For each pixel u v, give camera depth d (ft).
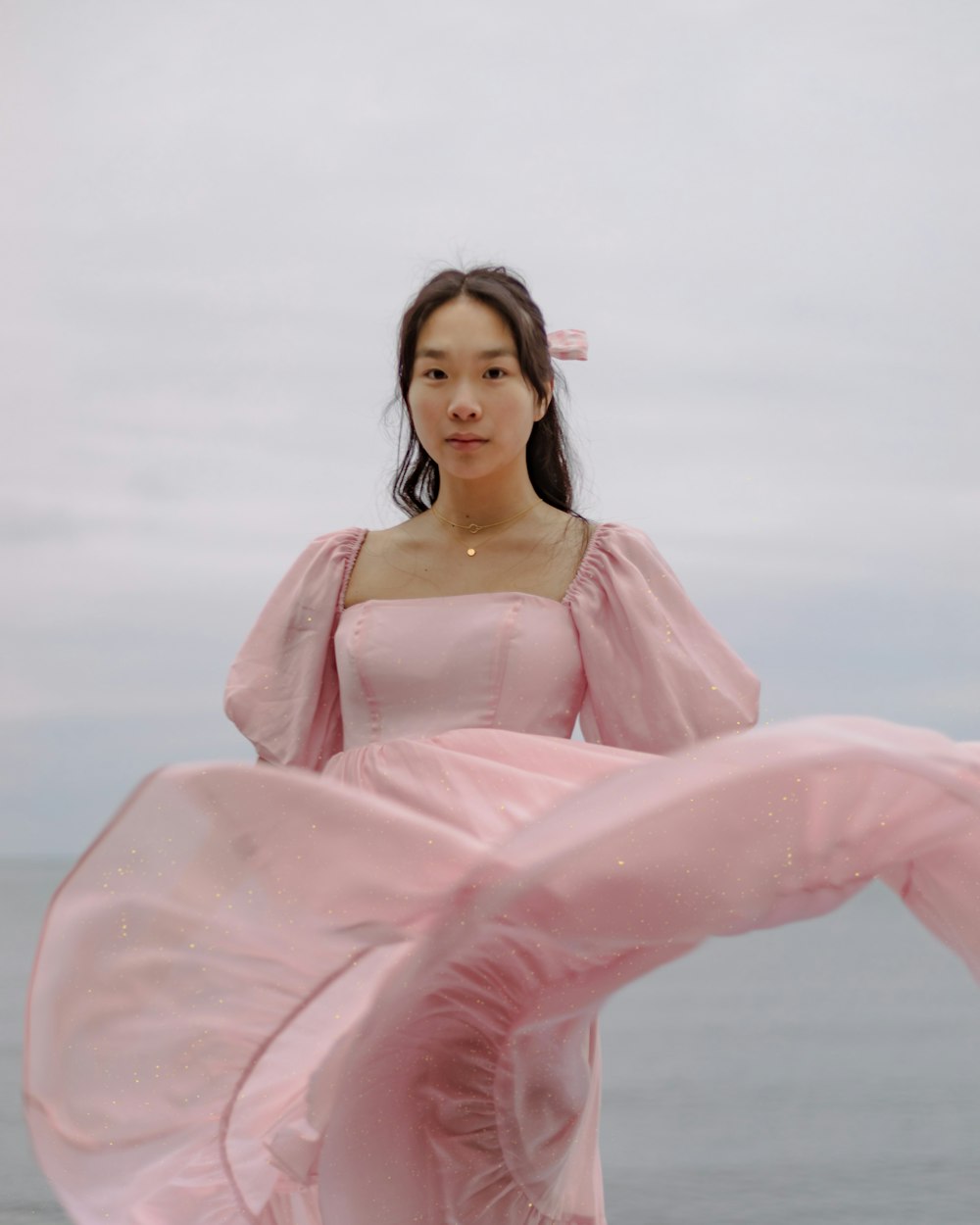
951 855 7.06
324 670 9.36
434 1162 6.91
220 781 7.23
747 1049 33.76
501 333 9.00
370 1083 6.79
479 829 7.80
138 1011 7.07
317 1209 7.39
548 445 9.82
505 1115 6.91
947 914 7.24
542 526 9.29
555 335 9.96
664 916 6.65
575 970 6.80
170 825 7.23
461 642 8.79
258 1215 6.93
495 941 6.64
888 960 63.82
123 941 7.13
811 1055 32.24
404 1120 6.88
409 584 9.26
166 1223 6.90
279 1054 7.02
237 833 7.20
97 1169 6.93
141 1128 6.96
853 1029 37.52
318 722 9.36
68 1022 7.04
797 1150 21.09
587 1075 7.22
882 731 6.82
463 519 9.29
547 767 8.18
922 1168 19.48
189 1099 6.98
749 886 6.66
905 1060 31.27
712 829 6.56
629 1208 17.33
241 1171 6.93
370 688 8.88
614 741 8.87
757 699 8.91
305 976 7.07
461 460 8.98
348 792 7.21
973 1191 17.97
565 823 6.54
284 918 7.13
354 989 7.03
